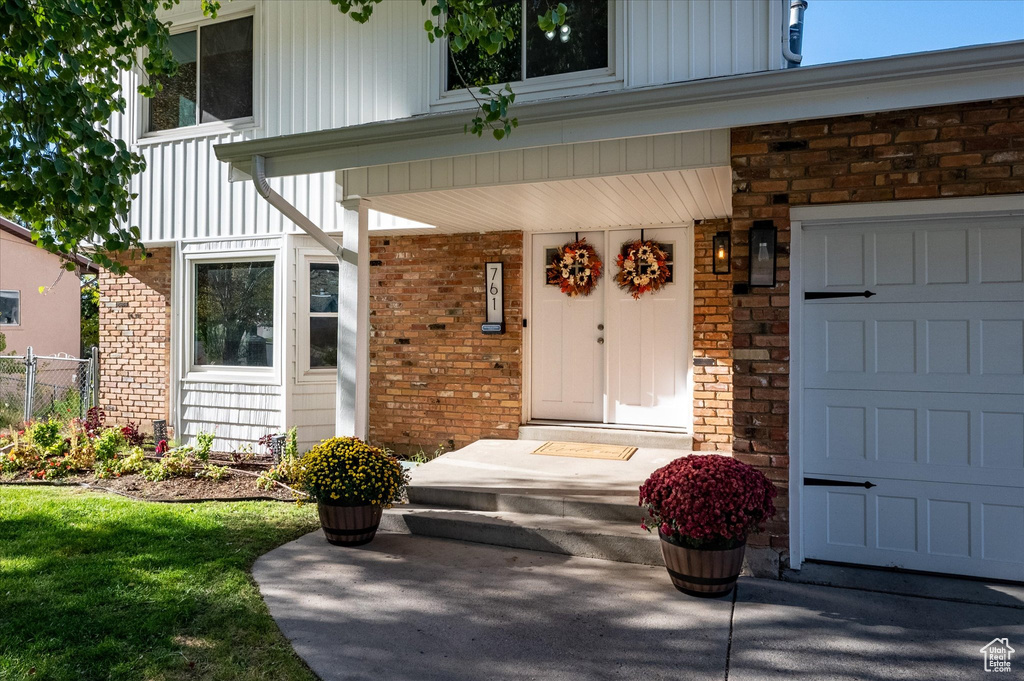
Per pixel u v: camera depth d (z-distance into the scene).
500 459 7.16
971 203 4.35
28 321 16.77
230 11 9.07
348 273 6.51
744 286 4.80
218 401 9.48
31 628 3.82
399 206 6.90
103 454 7.89
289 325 8.98
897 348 4.70
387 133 5.39
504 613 4.12
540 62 7.00
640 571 4.85
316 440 9.22
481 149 5.22
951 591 4.39
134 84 9.78
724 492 4.19
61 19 3.91
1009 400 4.48
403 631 3.88
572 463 6.97
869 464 4.77
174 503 6.61
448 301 8.75
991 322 4.51
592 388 8.34
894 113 4.49
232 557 5.00
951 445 4.61
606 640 3.79
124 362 10.26
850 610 4.18
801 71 4.19
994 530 4.53
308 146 5.71
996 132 4.29
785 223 4.71
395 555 5.17
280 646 3.67
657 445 7.72
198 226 9.55
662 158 5.24
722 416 7.52
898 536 4.72
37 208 4.25
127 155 4.29
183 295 9.66
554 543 5.25
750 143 4.78
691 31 6.22
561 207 6.92
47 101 3.95
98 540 5.36
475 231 8.59
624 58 6.47
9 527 5.71
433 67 7.61
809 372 4.88
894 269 4.69
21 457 8.07
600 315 8.30
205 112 9.45
